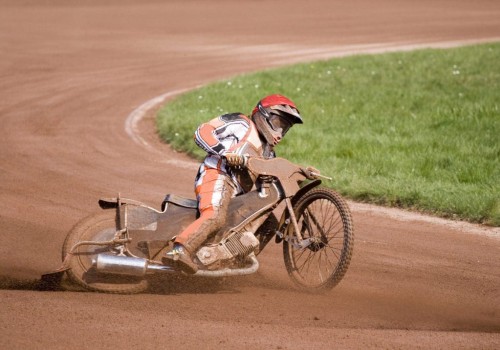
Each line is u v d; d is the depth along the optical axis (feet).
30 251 39.14
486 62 110.93
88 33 160.66
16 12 195.72
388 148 62.85
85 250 31.83
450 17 181.78
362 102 86.33
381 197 48.88
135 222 31.96
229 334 25.88
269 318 28.43
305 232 35.83
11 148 67.21
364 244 40.04
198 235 30.35
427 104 84.07
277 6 207.51
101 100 94.48
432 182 52.03
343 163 57.93
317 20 180.04
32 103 91.71
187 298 31.01
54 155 64.69
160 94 99.30
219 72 116.98
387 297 31.99
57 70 117.91
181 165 61.82
